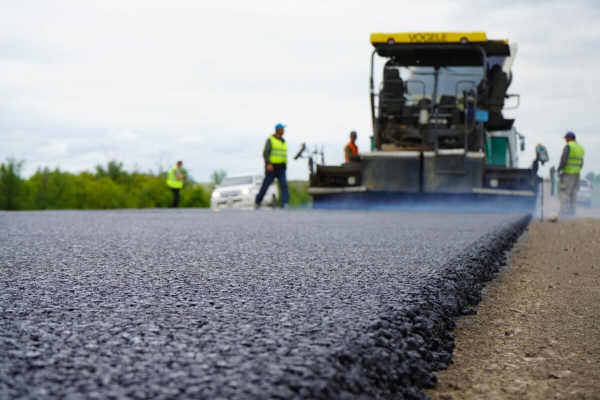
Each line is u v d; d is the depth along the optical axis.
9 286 2.75
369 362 1.63
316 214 11.32
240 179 23.11
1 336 1.79
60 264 3.56
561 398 1.82
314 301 2.42
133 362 1.53
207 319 2.07
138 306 2.30
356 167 14.61
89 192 67.12
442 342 2.32
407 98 13.79
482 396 1.83
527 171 13.27
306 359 1.55
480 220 8.76
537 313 3.09
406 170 13.78
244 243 5.00
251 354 1.60
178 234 5.98
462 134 13.55
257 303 2.38
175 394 1.29
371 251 4.38
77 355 1.59
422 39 13.16
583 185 28.38
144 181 75.06
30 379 1.38
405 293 2.62
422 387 1.84
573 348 2.41
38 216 10.14
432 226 7.27
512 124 14.05
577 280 4.25
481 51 13.28
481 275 4.02
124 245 4.77
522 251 6.25
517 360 2.22
